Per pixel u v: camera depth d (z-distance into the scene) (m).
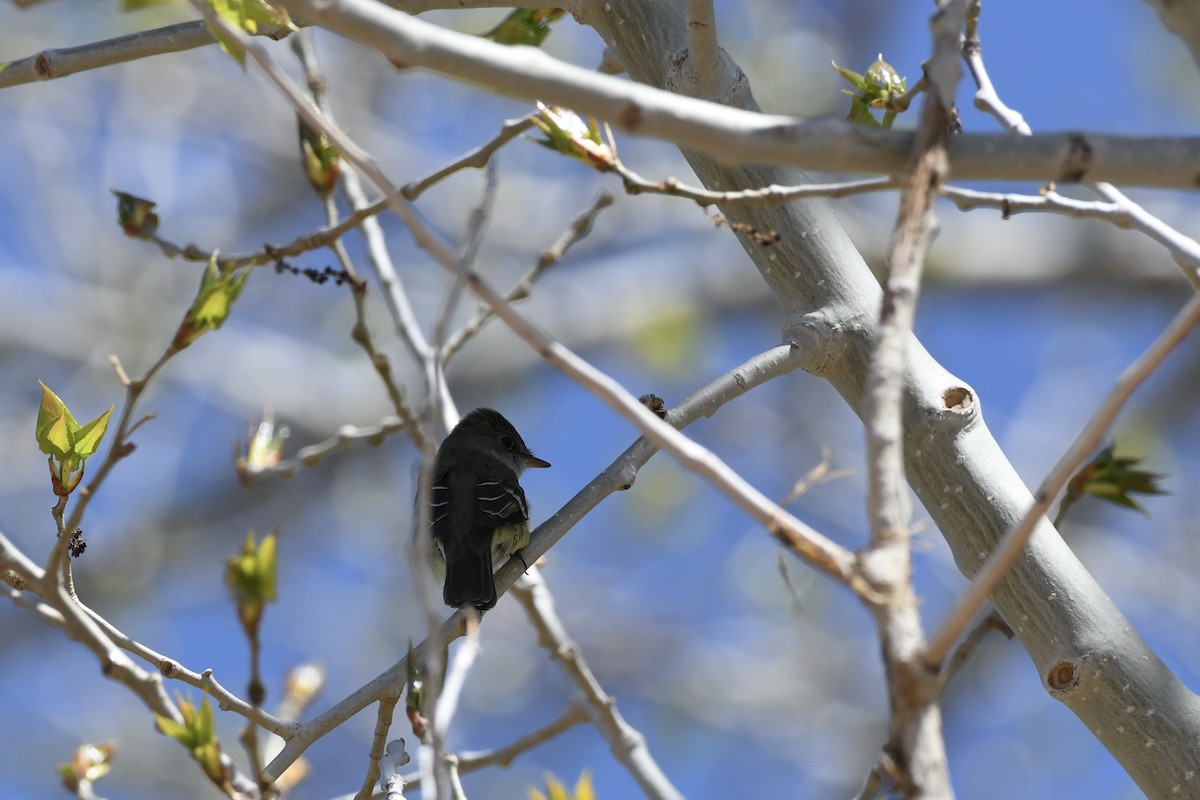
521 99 4.16
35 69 5.62
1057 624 5.07
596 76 3.53
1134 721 4.95
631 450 5.66
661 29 5.61
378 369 7.00
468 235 3.59
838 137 3.55
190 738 4.28
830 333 5.47
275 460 7.68
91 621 4.42
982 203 4.72
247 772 12.96
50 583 4.04
